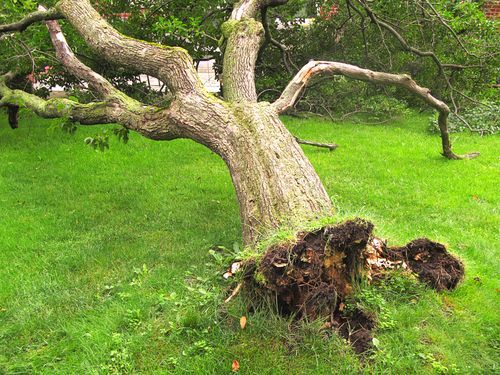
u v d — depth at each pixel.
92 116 4.46
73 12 4.67
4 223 4.94
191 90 3.79
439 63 8.39
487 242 4.31
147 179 6.33
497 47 8.80
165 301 3.24
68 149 7.62
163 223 4.93
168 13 8.72
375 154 7.26
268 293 2.69
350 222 2.59
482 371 2.60
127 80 10.43
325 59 10.33
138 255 4.20
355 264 2.82
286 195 3.01
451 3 9.07
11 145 7.84
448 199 5.44
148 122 3.98
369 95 10.32
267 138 3.37
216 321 2.82
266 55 10.15
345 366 2.50
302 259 2.54
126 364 2.71
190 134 3.68
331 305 2.64
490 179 6.10
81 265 4.09
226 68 4.67
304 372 2.49
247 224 3.06
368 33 9.86
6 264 4.11
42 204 5.55
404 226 4.68
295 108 10.16
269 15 9.88
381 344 2.65
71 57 4.94
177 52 3.92
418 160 6.95
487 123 8.94
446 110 6.20
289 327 2.67
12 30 5.59
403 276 3.07
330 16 10.20
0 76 7.37
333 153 7.32
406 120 9.94
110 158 7.19
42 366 2.87
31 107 5.55
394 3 8.50
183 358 2.69
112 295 3.58
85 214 5.21
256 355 2.59
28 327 3.25
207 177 6.34
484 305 3.14
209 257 4.07
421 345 2.70
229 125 3.53
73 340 3.05
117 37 4.26
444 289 3.16
